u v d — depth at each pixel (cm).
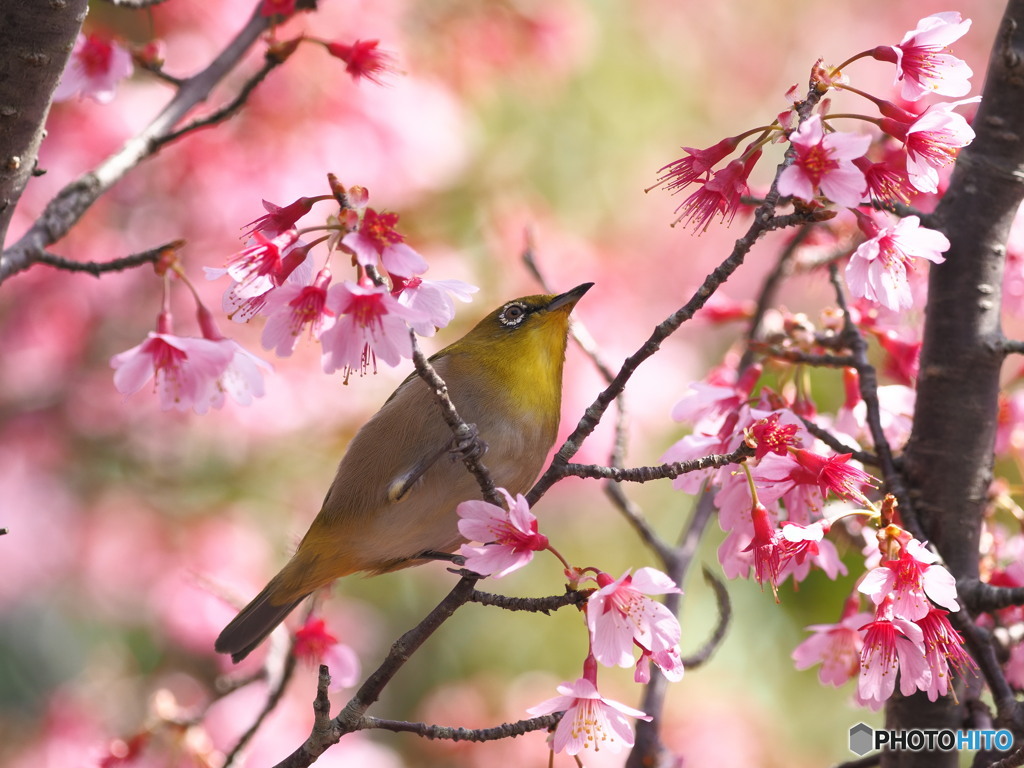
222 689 794
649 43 1531
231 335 1241
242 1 1176
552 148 1431
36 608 1263
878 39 1599
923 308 673
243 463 1291
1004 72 591
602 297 1309
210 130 1134
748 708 1234
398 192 1227
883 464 577
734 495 527
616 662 438
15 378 1272
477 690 1288
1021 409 713
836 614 1287
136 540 1238
